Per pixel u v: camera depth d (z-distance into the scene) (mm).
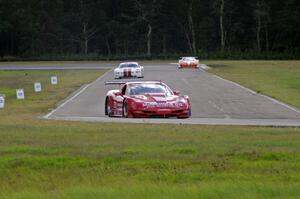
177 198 24234
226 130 46719
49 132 46344
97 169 31578
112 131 46375
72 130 47469
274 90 106062
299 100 86562
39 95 105625
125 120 57625
